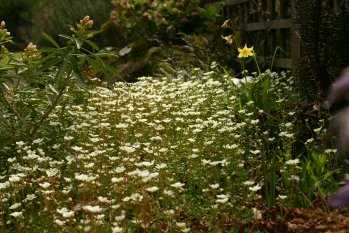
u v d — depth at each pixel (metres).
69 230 2.91
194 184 3.65
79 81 4.16
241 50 5.61
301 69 4.96
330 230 2.53
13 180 3.26
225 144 4.11
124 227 3.01
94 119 4.64
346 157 3.69
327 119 4.30
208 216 3.10
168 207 3.17
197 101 5.12
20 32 19.09
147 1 10.68
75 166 3.74
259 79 5.88
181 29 10.41
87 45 11.69
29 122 4.32
